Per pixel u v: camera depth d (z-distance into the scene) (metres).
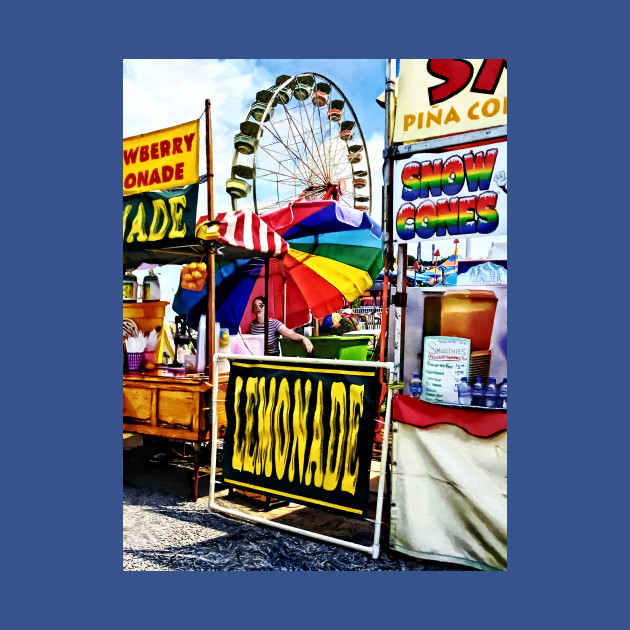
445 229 2.80
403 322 2.96
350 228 6.06
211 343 3.73
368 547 2.89
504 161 2.66
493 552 2.73
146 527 3.29
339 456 2.94
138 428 3.97
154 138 3.85
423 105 2.85
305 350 5.89
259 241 4.09
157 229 3.86
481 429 2.75
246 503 3.69
